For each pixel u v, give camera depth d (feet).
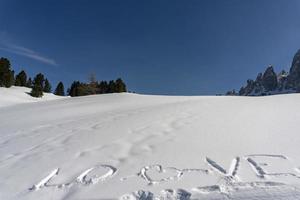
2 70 199.41
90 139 21.98
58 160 17.42
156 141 19.88
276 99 42.04
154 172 14.44
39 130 29.48
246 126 22.75
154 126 24.86
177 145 18.52
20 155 19.63
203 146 18.01
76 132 25.50
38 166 16.71
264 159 15.33
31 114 49.37
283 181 12.77
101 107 53.57
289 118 25.05
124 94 91.56
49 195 13.12
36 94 188.24
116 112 39.14
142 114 32.91
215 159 15.66
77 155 18.03
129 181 13.65
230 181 13.02
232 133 20.70
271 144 17.72
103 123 28.84
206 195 12.23
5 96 158.51
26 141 24.13
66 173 15.26
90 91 220.43
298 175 13.32
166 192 12.51
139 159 16.42
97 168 15.58
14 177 15.42
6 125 37.22
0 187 14.32
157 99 67.31
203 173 13.98
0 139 26.76
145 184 13.24
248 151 16.66
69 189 13.48
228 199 11.94
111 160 16.66
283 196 11.82
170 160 15.90
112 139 21.35
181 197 12.27
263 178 13.14
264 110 30.19
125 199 12.35
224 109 32.55
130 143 19.88
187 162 15.47
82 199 12.46
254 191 12.23
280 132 20.38
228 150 17.01
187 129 22.80
